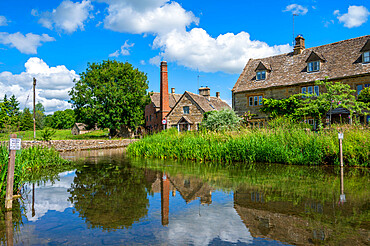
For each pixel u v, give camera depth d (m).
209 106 36.53
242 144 12.32
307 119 22.47
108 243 3.55
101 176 8.94
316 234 3.72
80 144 24.50
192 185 7.25
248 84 27.06
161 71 38.41
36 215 4.84
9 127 30.59
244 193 6.19
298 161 10.65
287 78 24.53
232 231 3.93
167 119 36.84
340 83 19.34
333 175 8.12
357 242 3.43
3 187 6.25
